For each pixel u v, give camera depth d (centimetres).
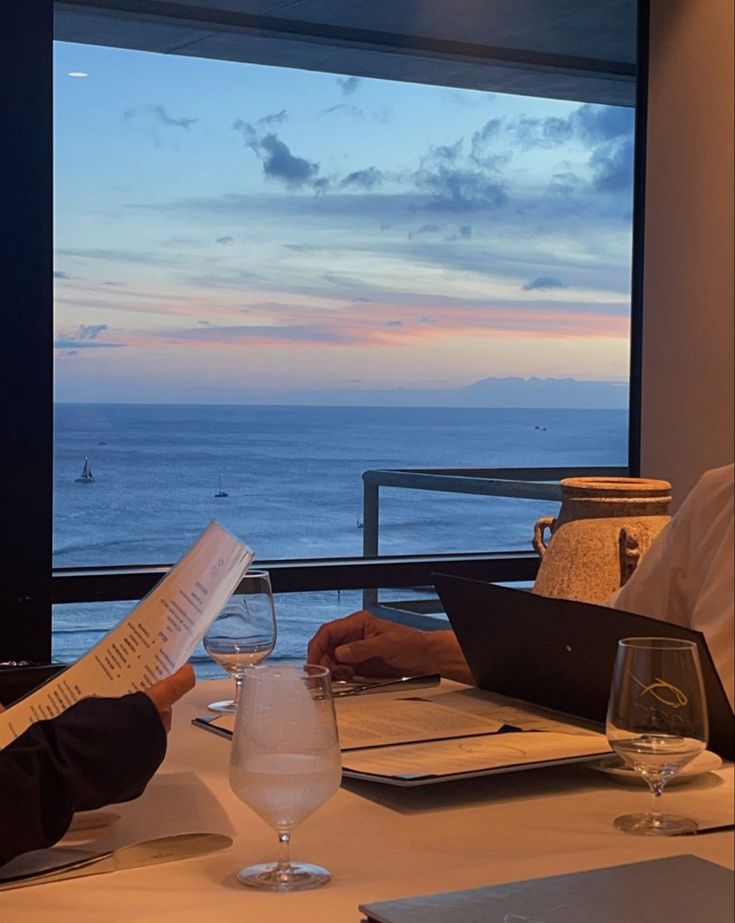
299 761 88
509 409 388
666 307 323
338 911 86
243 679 91
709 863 90
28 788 97
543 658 142
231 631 151
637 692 104
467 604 151
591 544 170
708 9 308
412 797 115
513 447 385
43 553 300
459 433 380
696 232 313
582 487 172
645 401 331
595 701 137
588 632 130
